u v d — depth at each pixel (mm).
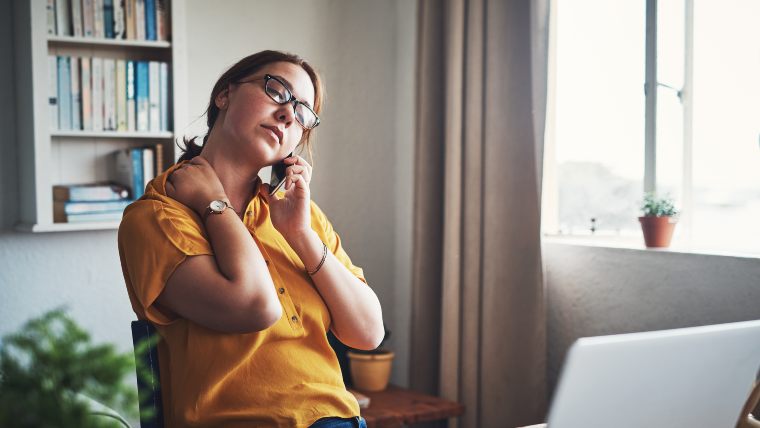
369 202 3240
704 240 2254
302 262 1480
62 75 2506
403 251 3227
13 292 2607
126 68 2607
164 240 1271
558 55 2803
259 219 1464
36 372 701
